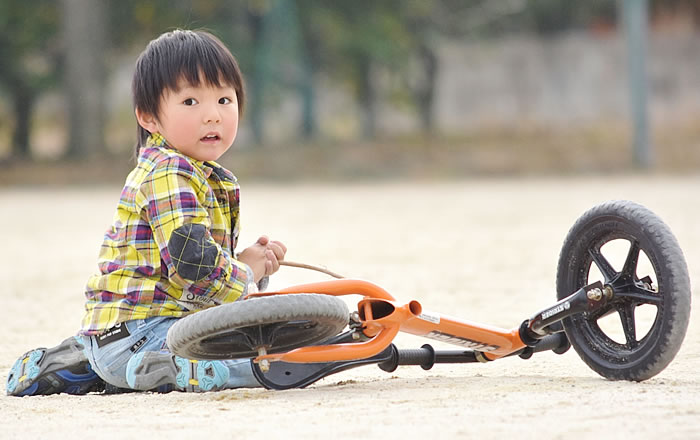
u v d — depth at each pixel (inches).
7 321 699.4
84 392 442.9
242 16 3287.4
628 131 3240.7
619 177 2696.9
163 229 412.5
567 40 3656.5
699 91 3587.6
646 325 604.1
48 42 3467.0
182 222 409.1
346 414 358.0
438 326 414.0
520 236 1273.4
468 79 3762.3
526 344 435.5
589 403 368.2
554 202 1866.4
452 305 721.0
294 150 3179.1
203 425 347.3
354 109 5241.1
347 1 3403.1
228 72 431.8
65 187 2849.4
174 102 426.3
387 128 4156.0
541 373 464.8
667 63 3592.5
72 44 3085.6
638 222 408.5
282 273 936.3
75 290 880.9
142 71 432.5
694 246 1067.3
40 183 2893.7
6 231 1546.5
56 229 1567.4
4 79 3476.9
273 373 417.4
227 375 420.8
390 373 480.7
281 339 397.4
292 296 366.3
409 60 3587.6
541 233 1302.9
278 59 3299.7
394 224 1504.7
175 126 427.2
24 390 437.4
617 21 3929.6
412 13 3506.4
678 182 2375.7
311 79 3511.3
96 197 2406.5
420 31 3646.7
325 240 1273.4
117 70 4055.1
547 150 3095.5
